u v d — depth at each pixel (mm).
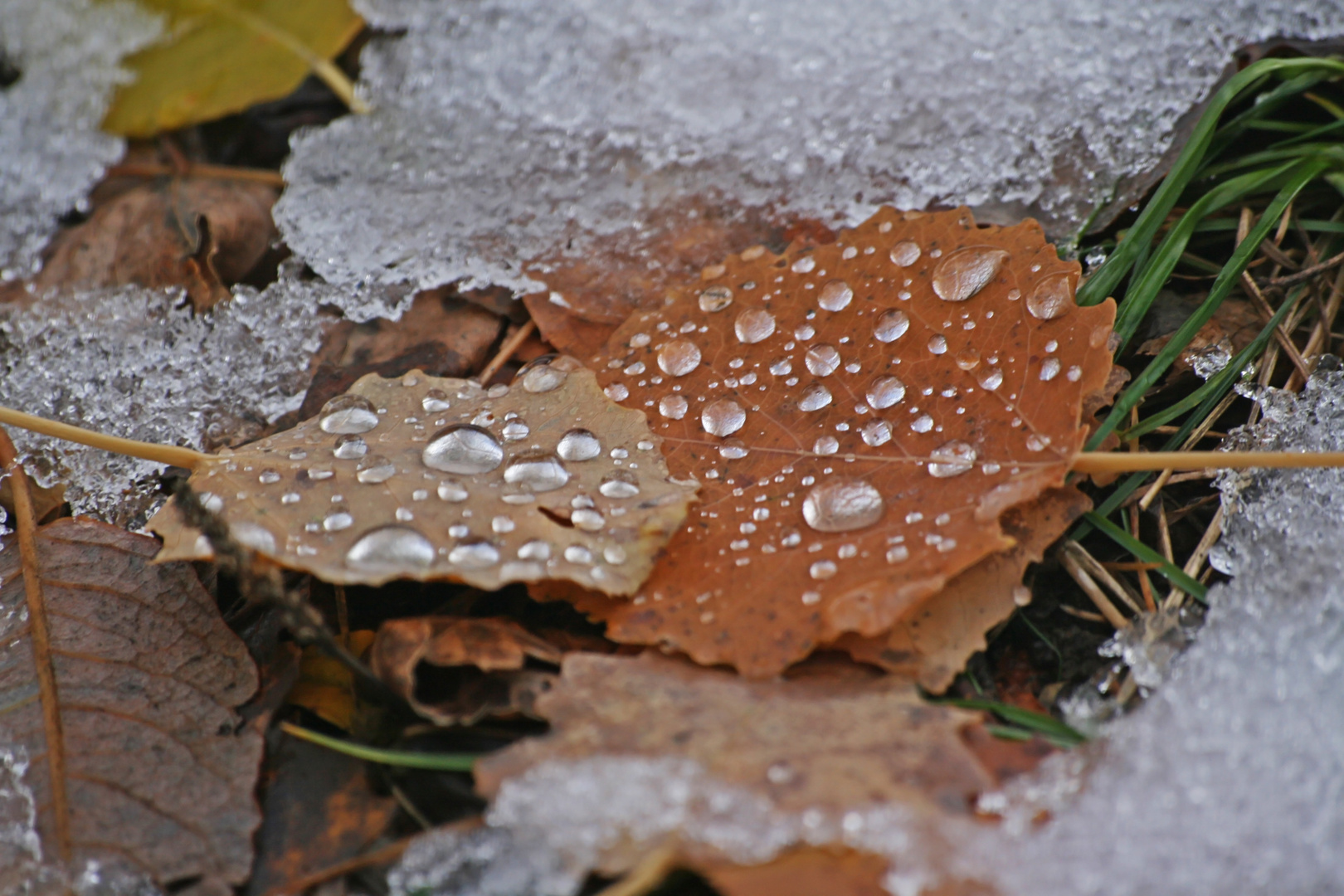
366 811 471
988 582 476
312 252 517
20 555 486
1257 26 517
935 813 458
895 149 518
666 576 475
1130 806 460
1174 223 512
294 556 471
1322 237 508
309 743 475
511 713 472
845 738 463
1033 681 482
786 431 484
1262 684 468
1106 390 491
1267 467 482
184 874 465
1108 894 456
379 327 510
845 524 476
